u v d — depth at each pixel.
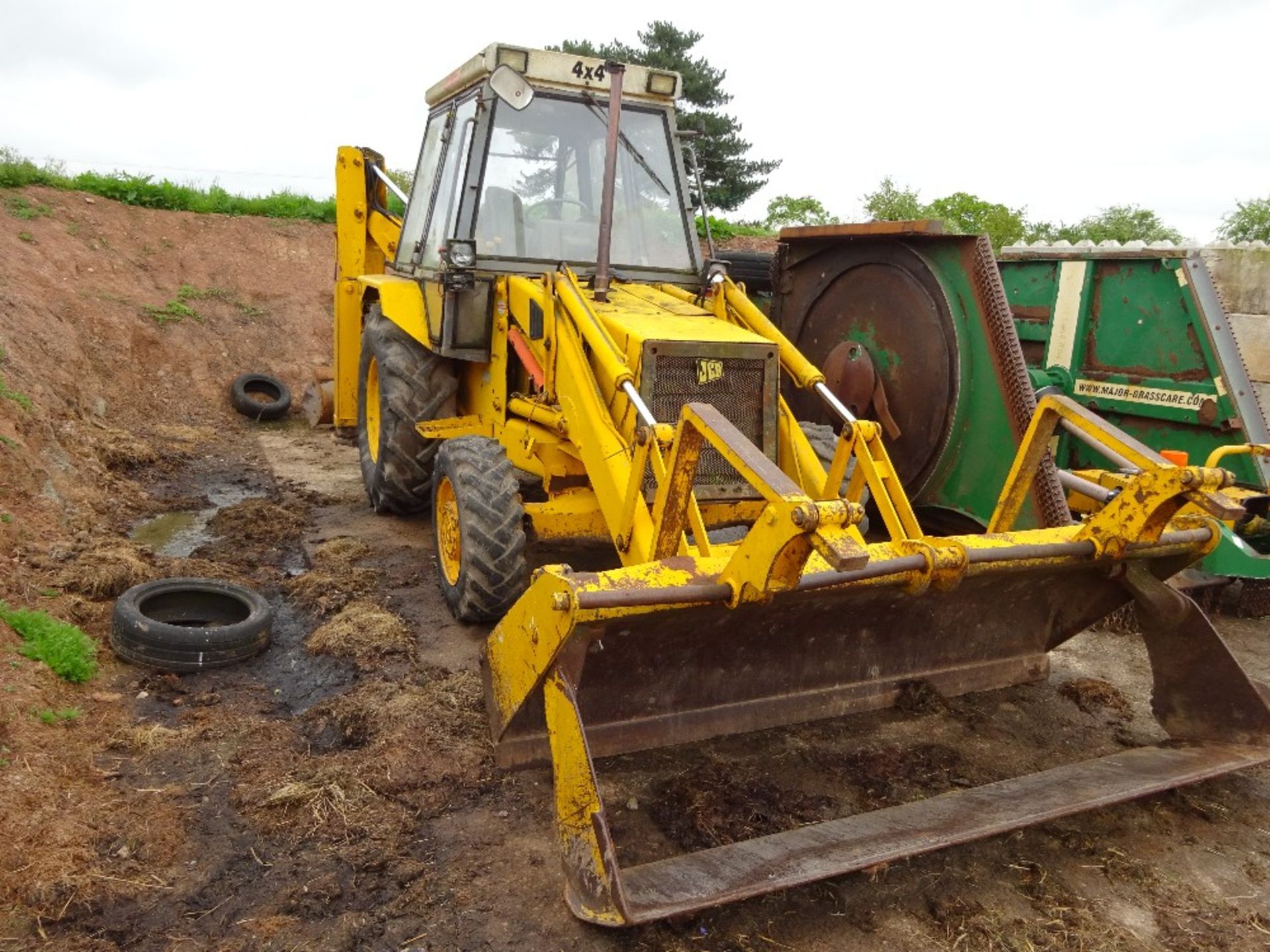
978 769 3.91
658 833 3.42
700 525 3.60
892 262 6.01
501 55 5.37
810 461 4.61
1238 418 6.06
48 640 4.32
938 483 5.88
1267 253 7.93
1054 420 4.03
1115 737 4.24
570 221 5.64
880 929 3.01
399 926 2.91
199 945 2.80
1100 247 7.88
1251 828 3.63
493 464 4.93
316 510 7.46
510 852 3.28
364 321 7.45
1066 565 3.76
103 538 6.06
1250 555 5.62
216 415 11.04
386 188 8.11
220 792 3.56
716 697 3.86
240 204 14.75
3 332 8.70
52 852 3.07
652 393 4.42
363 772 3.68
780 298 7.08
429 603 5.49
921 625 4.18
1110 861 3.38
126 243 12.93
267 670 4.67
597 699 3.63
